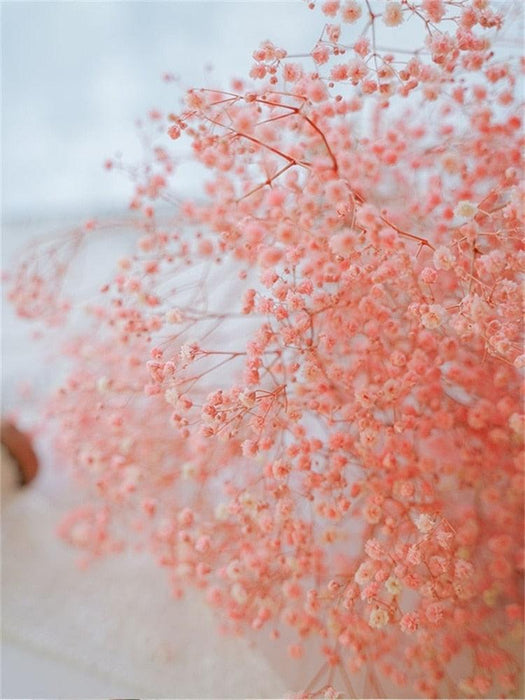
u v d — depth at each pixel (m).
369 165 0.28
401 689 0.33
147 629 0.39
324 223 0.28
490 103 0.30
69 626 0.40
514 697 0.32
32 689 0.37
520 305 0.25
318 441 0.28
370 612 0.28
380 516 0.28
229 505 0.29
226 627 0.36
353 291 0.27
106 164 0.37
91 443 0.35
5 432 0.43
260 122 0.27
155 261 0.31
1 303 0.47
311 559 0.30
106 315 0.34
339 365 0.28
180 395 0.27
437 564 0.27
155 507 0.33
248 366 0.26
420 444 0.31
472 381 0.29
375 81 0.26
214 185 0.31
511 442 0.29
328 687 0.30
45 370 0.46
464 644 0.32
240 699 0.35
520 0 0.30
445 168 0.29
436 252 0.25
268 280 0.26
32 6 0.50
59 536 0.42
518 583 0.34
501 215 0.27
